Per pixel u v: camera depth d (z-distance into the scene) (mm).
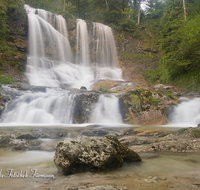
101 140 3727
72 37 32719
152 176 3061
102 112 12609
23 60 22906
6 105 11773
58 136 6969
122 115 12445
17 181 3047
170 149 4891
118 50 36188
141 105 12188
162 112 11953
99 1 44750
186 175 3098
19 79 19000
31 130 6926
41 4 40094
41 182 2971
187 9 28672
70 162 3301
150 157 4305
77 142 3545
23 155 4875
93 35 34969
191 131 6160
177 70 21562
